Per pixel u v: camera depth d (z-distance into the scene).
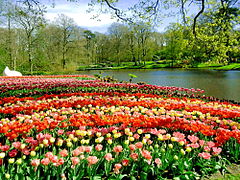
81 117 4.43
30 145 3.43
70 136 3.38
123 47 55.34
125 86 12.62
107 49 59.72
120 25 54.00
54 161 2.71
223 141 3.60
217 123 5.04
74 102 6.08
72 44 41.56
